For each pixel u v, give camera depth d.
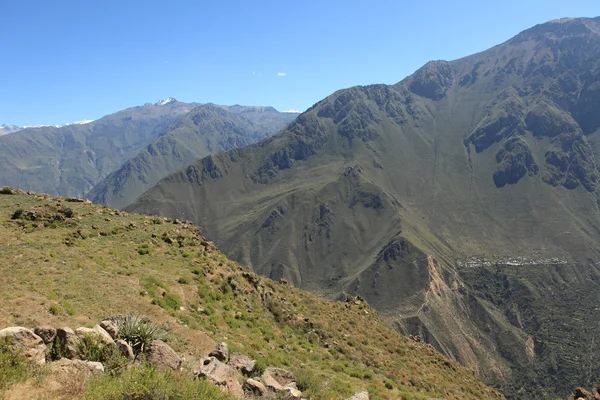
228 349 21.11
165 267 33.28
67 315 19.64
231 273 37.75
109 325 15.27
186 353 18.89
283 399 15.11
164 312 24.38
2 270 24.00
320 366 27.64
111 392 10.42
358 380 26.75
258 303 36.03
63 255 29.28
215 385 13.23
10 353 11.36
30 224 35.59
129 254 33.84
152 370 11.44
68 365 11.72
